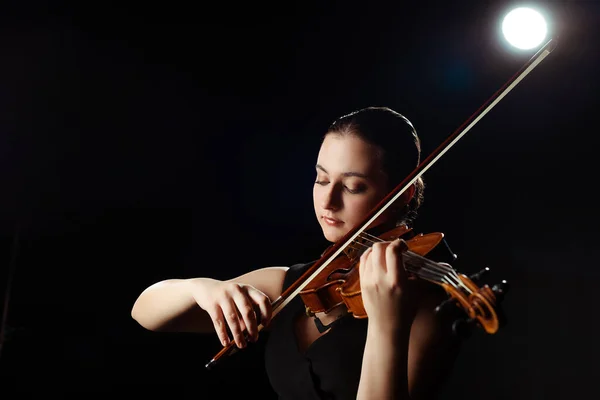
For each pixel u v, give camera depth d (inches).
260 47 193.6
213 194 191.8
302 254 189.6
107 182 188.1
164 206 189.6
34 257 180.4
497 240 195.2
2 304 175.2
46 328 175.0
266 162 193.2
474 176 195.9
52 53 185.5
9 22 182.4
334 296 68.2
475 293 51.4
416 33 189.6
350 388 66.6
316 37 193.2
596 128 188.9
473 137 195.3
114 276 183.3
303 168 192.5
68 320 177.3
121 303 181.5
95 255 183.6
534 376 186.9
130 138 190.2
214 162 192.7
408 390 60.9
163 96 191.9
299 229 191.0
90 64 187.8
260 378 169.9
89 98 188.1
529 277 193.5
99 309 179.9
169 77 192.1
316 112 193.6
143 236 187.2
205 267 187.9
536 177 194.5
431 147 191.9
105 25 187.6
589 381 184.5
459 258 193.9
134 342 175.3
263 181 192.7
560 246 193.3
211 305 68.7
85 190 186.7
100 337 176.6
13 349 169.0
